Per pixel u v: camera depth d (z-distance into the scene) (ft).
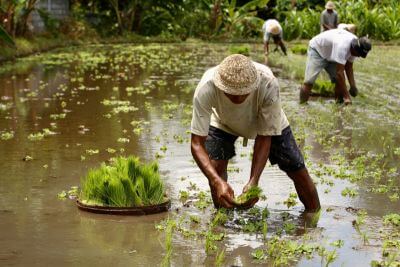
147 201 22.43
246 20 117.91
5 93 49.24
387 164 28.91
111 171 22.91
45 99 46.47
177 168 27.89
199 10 119.14
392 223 21.35
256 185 20.66
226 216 21.56
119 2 115.14
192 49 94.79
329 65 44.09
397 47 97.30
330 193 24.59
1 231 20.47
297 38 112.78
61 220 21.43
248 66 19.54
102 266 17.84
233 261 18.21
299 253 18.83
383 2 118.01
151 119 39.04
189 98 47.19
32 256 18.52
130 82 55.93
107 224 21.09
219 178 20.39
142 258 18.39
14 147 31.76
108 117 39.45
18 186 25.26
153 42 111.55
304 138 34.06
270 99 20.44
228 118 21.17
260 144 21.01
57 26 101.04
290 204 23.36
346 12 109.40
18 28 84.07
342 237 20.16
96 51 90.07
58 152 30.78
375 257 18.61
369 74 60.80
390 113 41.01
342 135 34.88
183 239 19.84
